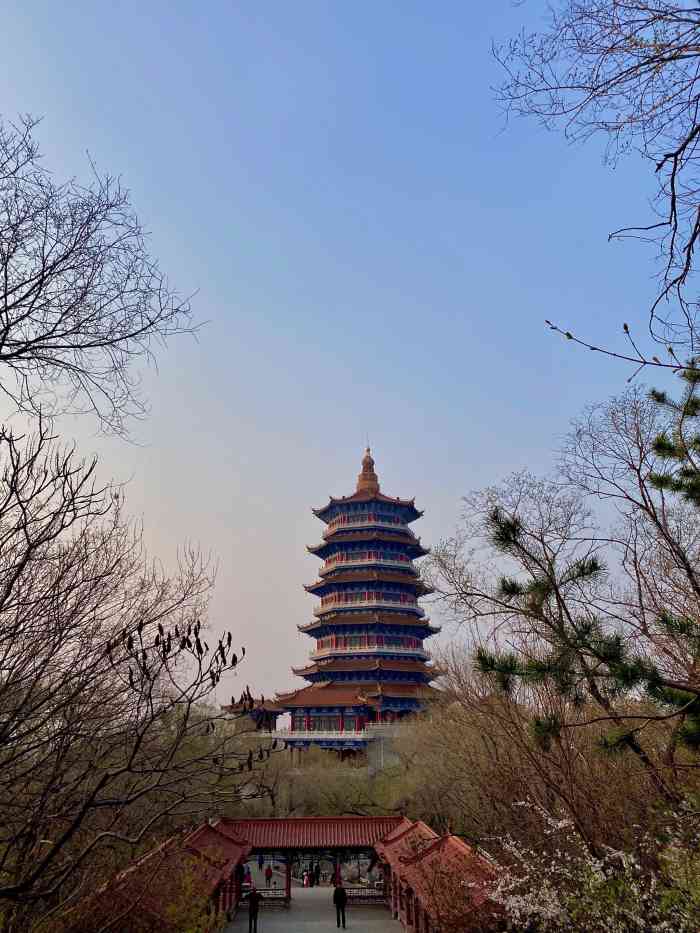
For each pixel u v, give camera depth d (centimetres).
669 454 1226
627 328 826
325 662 8675
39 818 884
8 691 945
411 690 8138
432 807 4953
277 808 5847
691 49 679
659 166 708
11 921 979
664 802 1430
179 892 2334
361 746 7544
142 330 966
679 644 1191
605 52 700
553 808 2092
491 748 2798
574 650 1080
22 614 984
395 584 8881
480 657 1188
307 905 5194
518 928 2062
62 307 902
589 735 1892
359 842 5041
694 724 1009
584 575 1206
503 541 1261
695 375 1028
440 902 2642
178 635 965
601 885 1503
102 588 1121
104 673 992
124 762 1049
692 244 723
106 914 1224
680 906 1302
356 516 9219
